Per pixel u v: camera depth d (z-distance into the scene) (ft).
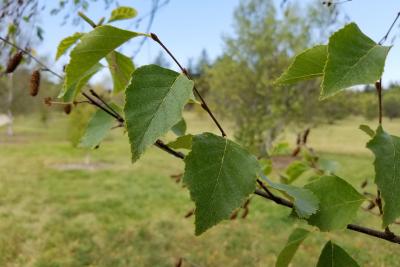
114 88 3.91
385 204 2.42
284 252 3.57
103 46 2.74
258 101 50.37
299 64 2.77
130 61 3.65
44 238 22.35
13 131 96.84
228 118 53.16
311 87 49.88
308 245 21.45
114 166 50.26
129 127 2.18
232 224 25.75
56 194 33.63
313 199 2.99
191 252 21.24
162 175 44.09
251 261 20.26
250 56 52.95
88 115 47.47
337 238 21.58
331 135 86.02
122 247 21.56
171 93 2.24
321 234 22.61
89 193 34.37
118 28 2.62
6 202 30.35
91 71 3.57
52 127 108.58
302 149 6.06
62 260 19.62
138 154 2.13
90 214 27.68
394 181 2.45
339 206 3.14
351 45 2.14
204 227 2.20
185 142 2.91
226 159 2.32
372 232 3.18
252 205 30.35
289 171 5.77
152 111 2.20
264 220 26.63
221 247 22.00
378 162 2.47
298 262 19.44
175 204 30.99
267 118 46.60
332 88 2.08
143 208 29.63
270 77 49.19
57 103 3.59
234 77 52.60
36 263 19.10
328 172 5.73
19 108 81.71
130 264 19.45
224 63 54.85
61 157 56.44
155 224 25.71
